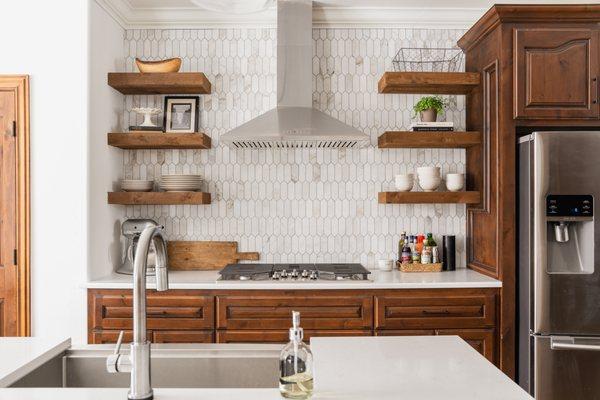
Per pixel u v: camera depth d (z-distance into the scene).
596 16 2.86
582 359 2.68
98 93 3.12
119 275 3.22
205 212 3.55
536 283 2.69
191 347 1.64
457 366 1.36
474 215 3.39
